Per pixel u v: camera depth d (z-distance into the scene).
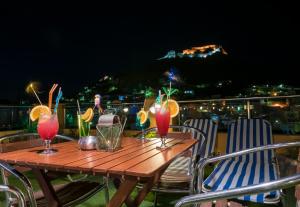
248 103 4.74
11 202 1.72
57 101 1.81
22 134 2.45
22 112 6.18
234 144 3.24
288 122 4.64
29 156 1.61
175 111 2.10
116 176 1.28
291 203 2.00
